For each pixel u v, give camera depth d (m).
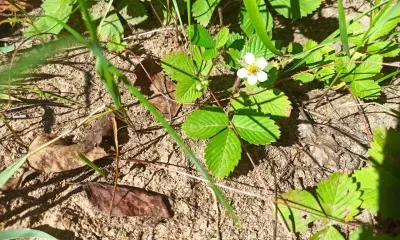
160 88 0.22
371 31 0.19
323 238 0.18
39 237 0.17
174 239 0.19
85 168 0.20
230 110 0.20
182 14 0.23
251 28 0.22
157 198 0.19
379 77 0.21
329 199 0.18
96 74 0.23
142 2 0.24
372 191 0.18
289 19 0.25
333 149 0.21
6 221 0.18
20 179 0.19
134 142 0.21
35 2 0.25
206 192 0.20
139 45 0.24
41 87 0.22
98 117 0.19
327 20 0.25
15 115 0.21
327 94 0.22
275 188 0.19
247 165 0.20
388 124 0.21
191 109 0.22
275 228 0.18
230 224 0.19
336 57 0.21
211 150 0.19
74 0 0.22
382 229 0.19
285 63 0.22
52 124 0.21
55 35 0.23
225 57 0.21
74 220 0.19
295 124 0.21
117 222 0.19
